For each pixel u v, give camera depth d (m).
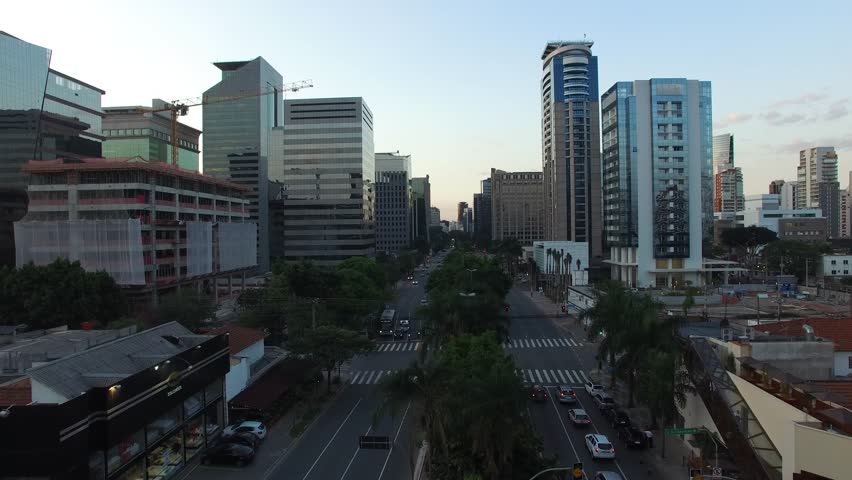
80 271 71.81
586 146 198.75
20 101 127.19
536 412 50.81
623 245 146.25
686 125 143.25
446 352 46.97
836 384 34.12
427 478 35.94
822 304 108.88
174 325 47.91
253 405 46.91
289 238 178.88
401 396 33.62
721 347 42.03
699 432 35.97
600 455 39.06
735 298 117.69
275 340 74.38
